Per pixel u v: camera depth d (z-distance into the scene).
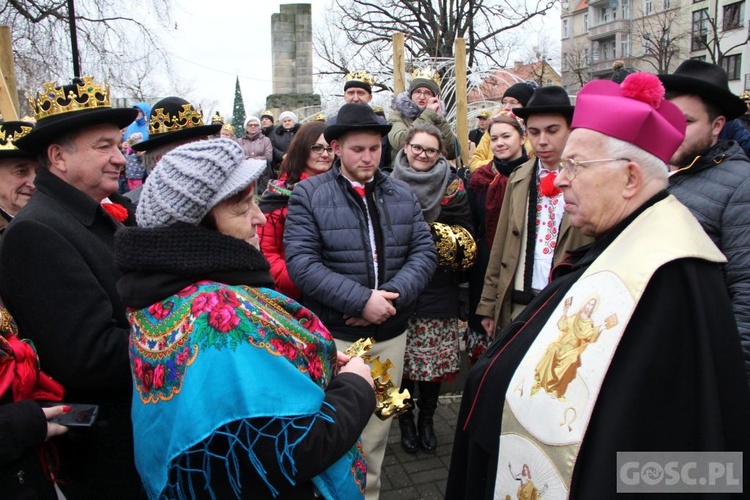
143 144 2.68
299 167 3.00
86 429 1.55
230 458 1.16
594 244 1.43
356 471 1.39
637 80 1.34
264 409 1.11
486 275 2.94
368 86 4.64
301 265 2.46
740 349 1.19
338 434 1.24
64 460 1.58
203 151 1.23
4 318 1.42
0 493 1.35
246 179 1.25
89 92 1.72
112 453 1.62
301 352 1.25
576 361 1.23
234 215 1.28
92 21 13.58
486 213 3.15
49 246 1.51
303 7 14.28
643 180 1.33
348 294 2.40
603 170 1.34
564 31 44.03
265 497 1.18
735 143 2.03
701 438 1.11
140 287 1.22
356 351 1.66
